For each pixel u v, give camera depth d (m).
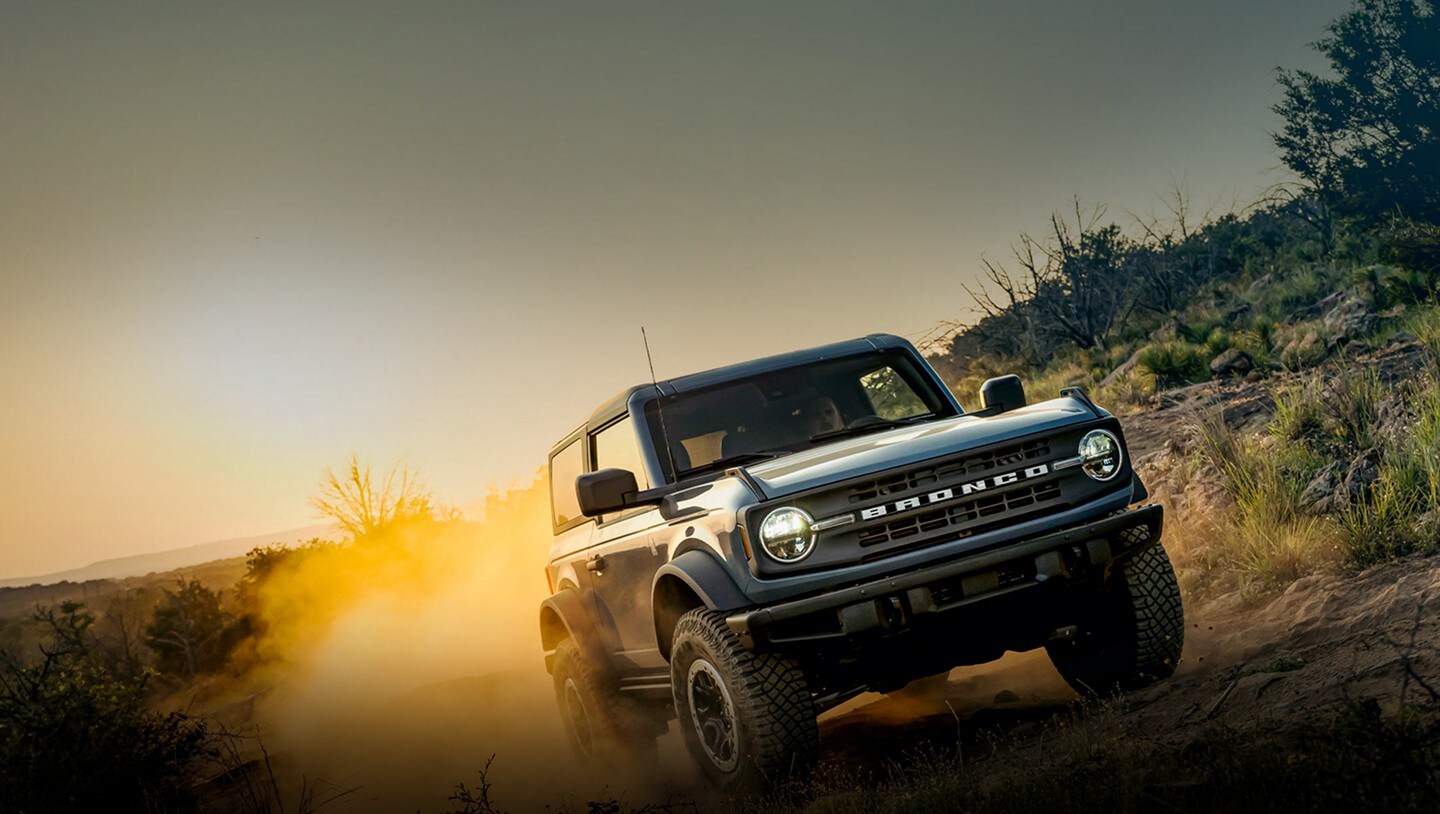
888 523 4.84
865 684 5.14
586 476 5.62
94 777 7.54
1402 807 2.81
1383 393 9.13
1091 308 25.30
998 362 26.23
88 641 31.70
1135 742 4.04
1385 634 4.71
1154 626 5.20
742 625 4.74
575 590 7.27
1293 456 8.47
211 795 8.62
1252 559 6.96
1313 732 3.37
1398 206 16.92
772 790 4.91
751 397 6.25
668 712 6.95
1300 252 22.92
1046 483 5.04
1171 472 9.46
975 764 4.93
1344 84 18.12
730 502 4.95
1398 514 6.46
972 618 4.86
